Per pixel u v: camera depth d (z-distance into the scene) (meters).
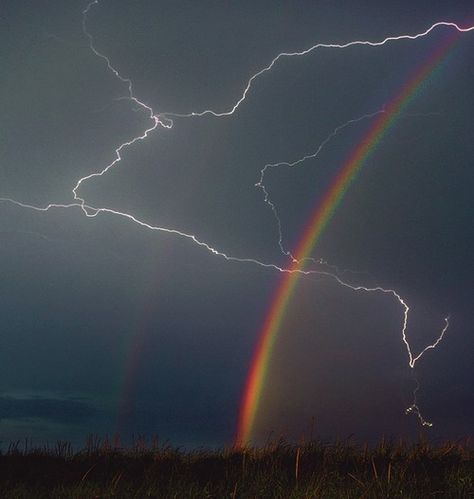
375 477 6.40
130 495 6.11
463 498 6.11
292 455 7.46
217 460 7.43
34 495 6.12
